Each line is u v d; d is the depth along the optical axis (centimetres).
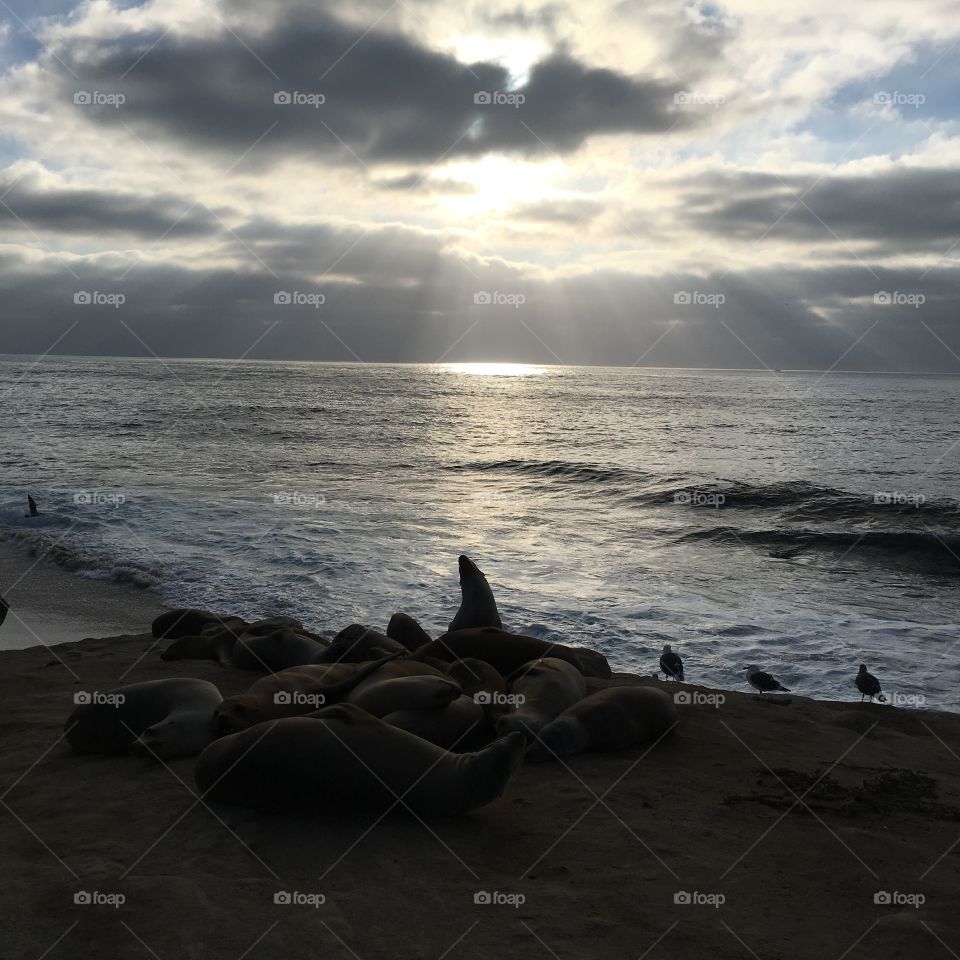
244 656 734
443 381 13675
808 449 4147
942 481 3086
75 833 421
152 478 2844
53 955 316
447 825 441
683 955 338
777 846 439
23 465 3128
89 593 1405
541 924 354
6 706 641
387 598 1355
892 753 615
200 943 327
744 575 1666
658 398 8962
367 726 452
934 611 1409
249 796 443
